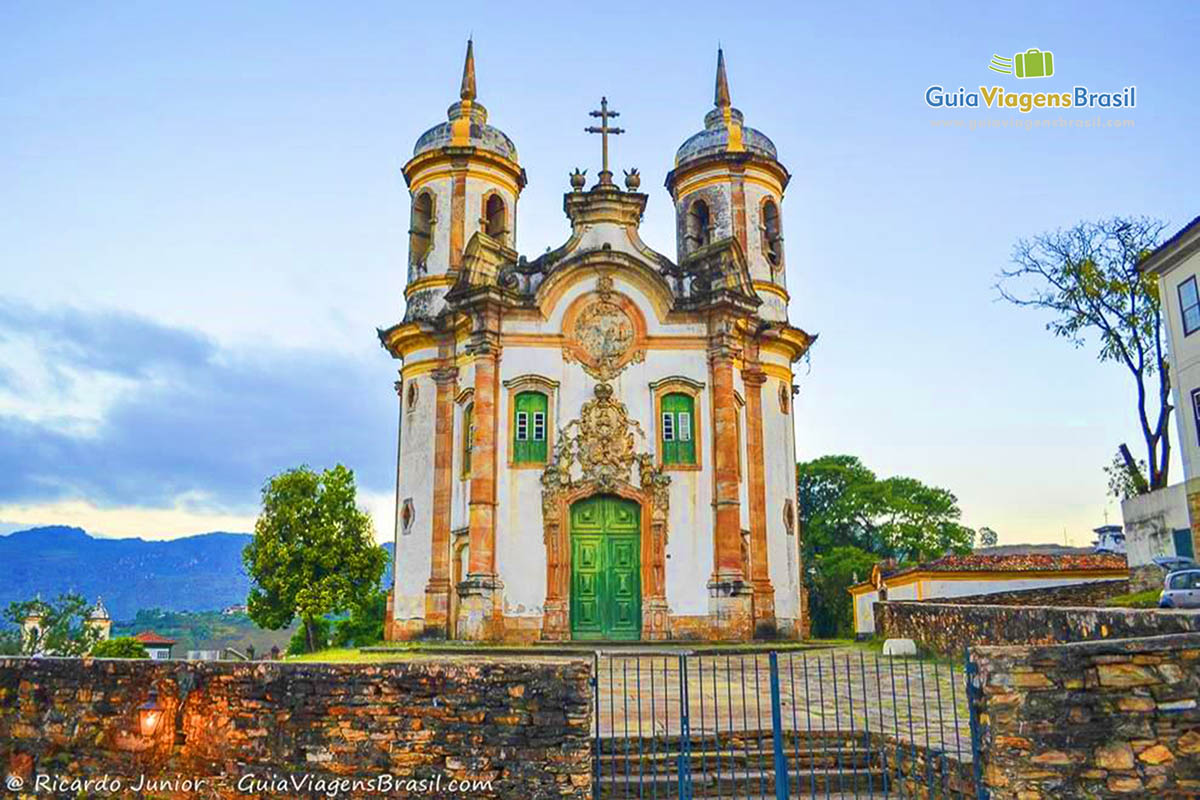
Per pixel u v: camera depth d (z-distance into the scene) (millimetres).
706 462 28672
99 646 62688
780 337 32781
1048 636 16125
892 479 62406
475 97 36000
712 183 35281
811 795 11438
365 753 11094
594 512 28484
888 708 14758
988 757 9680
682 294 30328
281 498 46062
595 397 28812
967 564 41062
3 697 13008
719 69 37375
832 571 57531
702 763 11898
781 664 21406
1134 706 9531
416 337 32312
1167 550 27984
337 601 45219
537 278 30109
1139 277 37500
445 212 34375
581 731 10820
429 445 31656
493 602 27375
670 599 27672
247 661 11883
